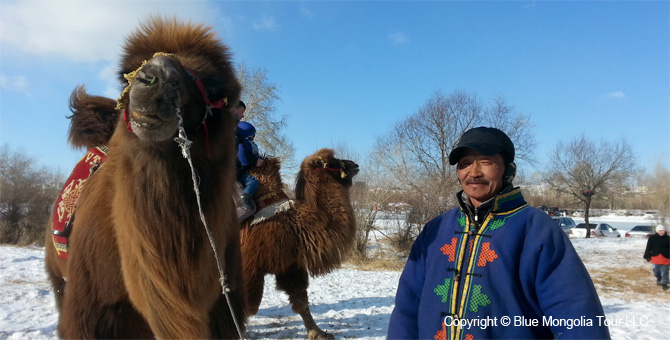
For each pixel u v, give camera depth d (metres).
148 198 2.53
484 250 2.27
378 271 16.16
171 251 2.57
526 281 2.15
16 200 26.31
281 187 5.45
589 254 21.70
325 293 10.51
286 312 7.75
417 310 2.57
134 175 2.57
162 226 2.55
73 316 2.99
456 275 2.30
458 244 2.39
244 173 5.19
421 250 2.66
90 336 2.92
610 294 12.77
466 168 2.40
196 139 2.65
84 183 3.57
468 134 2.43
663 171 36.84
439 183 22.66
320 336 5.80
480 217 2.41
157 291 2.62
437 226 2.64
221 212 2.83
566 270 2.08
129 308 3.03
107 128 4.38
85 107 4.42
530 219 2.27
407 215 21.77
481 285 2.21
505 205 2.36
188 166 2.61
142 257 2.57
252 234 5.14
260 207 5.20
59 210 3.89
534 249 2.16
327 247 5.38
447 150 33.38
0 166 27.48
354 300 9.50
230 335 3.22
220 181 2.81
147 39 3.01
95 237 2.96
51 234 4.05
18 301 7.55
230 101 2.92
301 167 5.73
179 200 2.57
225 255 3.23
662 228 14.23
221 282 2.85
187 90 2.55
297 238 5.29
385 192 22.03
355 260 18.70
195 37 3.00
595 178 36.28
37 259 13.06
